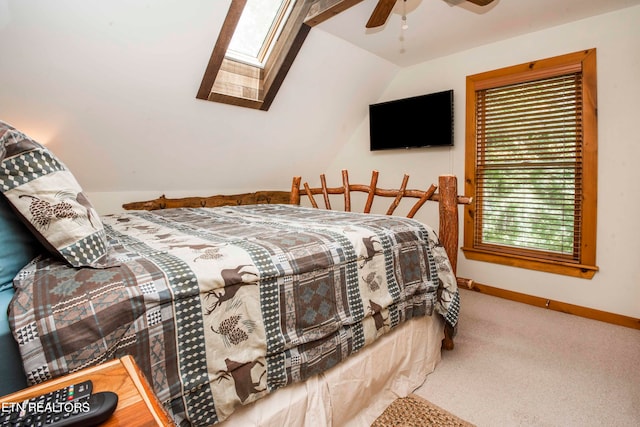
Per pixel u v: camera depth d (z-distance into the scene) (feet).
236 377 3.14
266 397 3.57
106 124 7.55
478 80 9.62
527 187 9.10
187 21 6.54
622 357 6.29
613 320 7.88
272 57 8.60
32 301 2.40
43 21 5.52
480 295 9.86
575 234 8.43
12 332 2.25
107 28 6.04
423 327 5.69
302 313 3.75
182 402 2.80
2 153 2.69
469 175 9.98
